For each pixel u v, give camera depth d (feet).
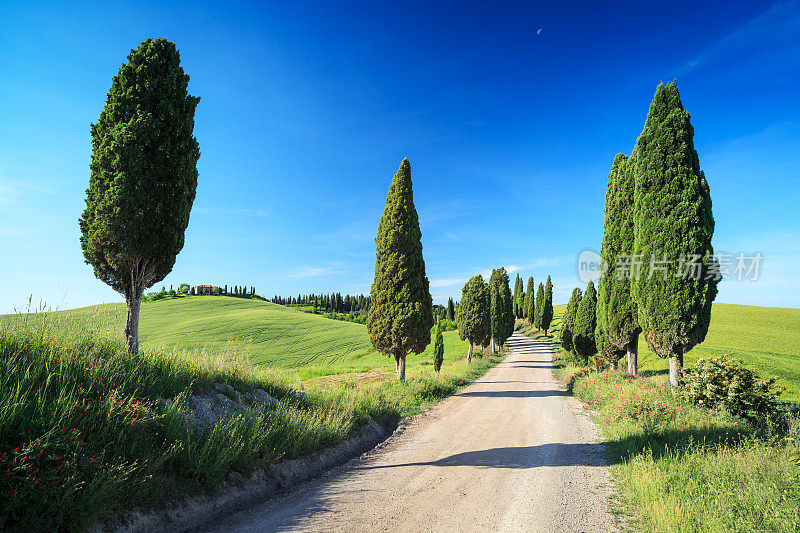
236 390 29.73
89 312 25.02
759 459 21.27
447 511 18.45
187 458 18.29
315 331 218.79
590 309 97.45
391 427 39.73
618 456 27.68
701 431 29.37
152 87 25.39
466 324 124.36
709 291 41.63
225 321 232.12
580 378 69.21
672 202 44.09
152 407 20.58
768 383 33.99
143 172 24.72
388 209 70.49
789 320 167.12
